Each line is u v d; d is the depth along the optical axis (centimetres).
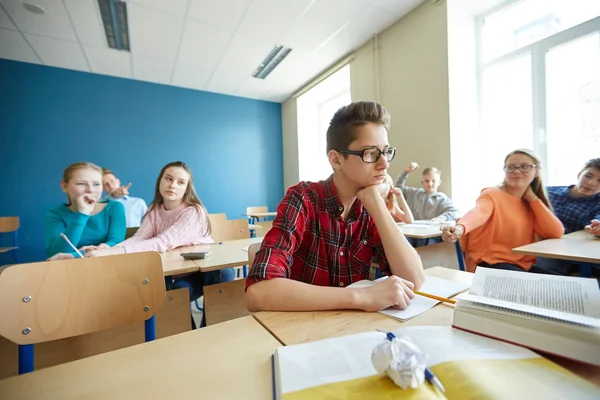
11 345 90
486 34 270
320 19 286
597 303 46
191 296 146
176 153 440
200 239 164
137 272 82
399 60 300
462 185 270
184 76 404
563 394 30
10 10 256
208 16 273
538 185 153
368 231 85
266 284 59
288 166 520
